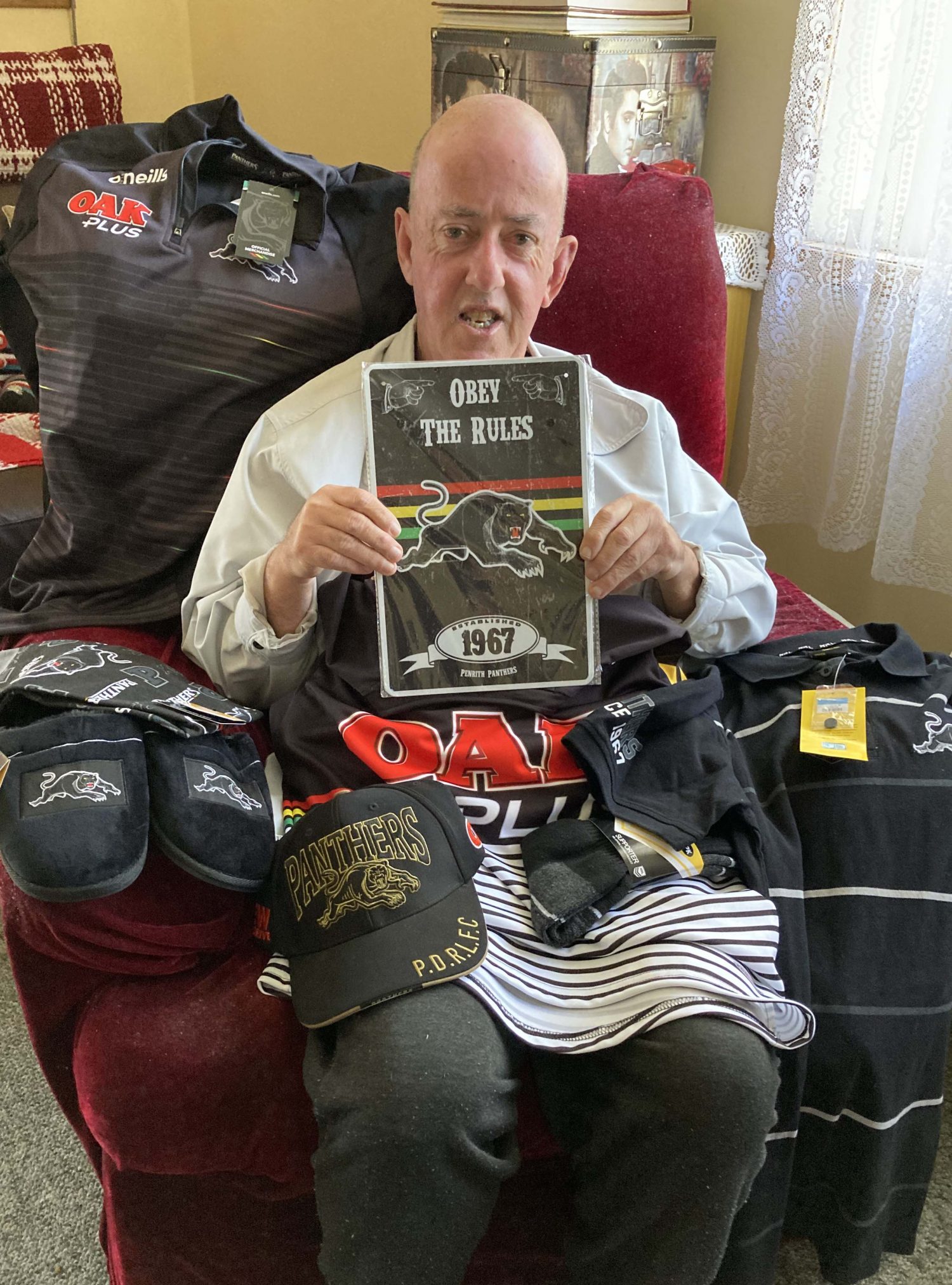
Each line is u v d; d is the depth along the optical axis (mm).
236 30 2715
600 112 1766
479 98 1124
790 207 1675
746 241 1815
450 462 1043
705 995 902
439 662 1060
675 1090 868
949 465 1563
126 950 926
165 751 956
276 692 1181
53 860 850
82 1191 1254
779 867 1059
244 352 1261
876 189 1581
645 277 1409
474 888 951
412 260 1191
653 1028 895
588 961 956
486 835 1039
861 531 1704
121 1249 1023
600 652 1124
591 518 1062
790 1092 1036
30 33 2506
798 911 1052
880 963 1062
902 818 1090
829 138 1622
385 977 875
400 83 2416
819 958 1059
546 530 1058
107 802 888
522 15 1809
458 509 1048
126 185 1274
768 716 1176
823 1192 1124
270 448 1183
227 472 1284
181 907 940
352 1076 842
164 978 965
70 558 1308
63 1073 995
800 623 1449
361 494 1017
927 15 1439
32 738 912
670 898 977
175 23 2766
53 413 1261
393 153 2510
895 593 1824
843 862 1077
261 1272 1035
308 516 1021
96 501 1284
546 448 1050
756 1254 1070
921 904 1073
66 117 2225
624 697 1113
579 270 1399
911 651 1200
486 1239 1041
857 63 1563
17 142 2180
